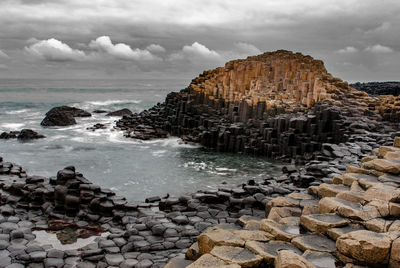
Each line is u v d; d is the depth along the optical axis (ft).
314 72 117.39
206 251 25.13
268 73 129.70
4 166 66.23
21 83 606.96
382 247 20.11
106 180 67.46
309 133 90.99
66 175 49.16
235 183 66.85
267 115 108.37
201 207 46.39
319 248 22.71
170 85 639.35
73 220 44.57
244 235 25.45
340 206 26.61
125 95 343.26
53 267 32.07
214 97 132.26
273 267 21.42
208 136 107.96
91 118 171.32
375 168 34.30
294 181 55.26
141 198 56.54
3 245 35.96
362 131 80.43
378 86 213.05
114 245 36.40
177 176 71.92
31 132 115.14
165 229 39.47
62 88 437.99
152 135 121.80
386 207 25.55
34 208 47.73
